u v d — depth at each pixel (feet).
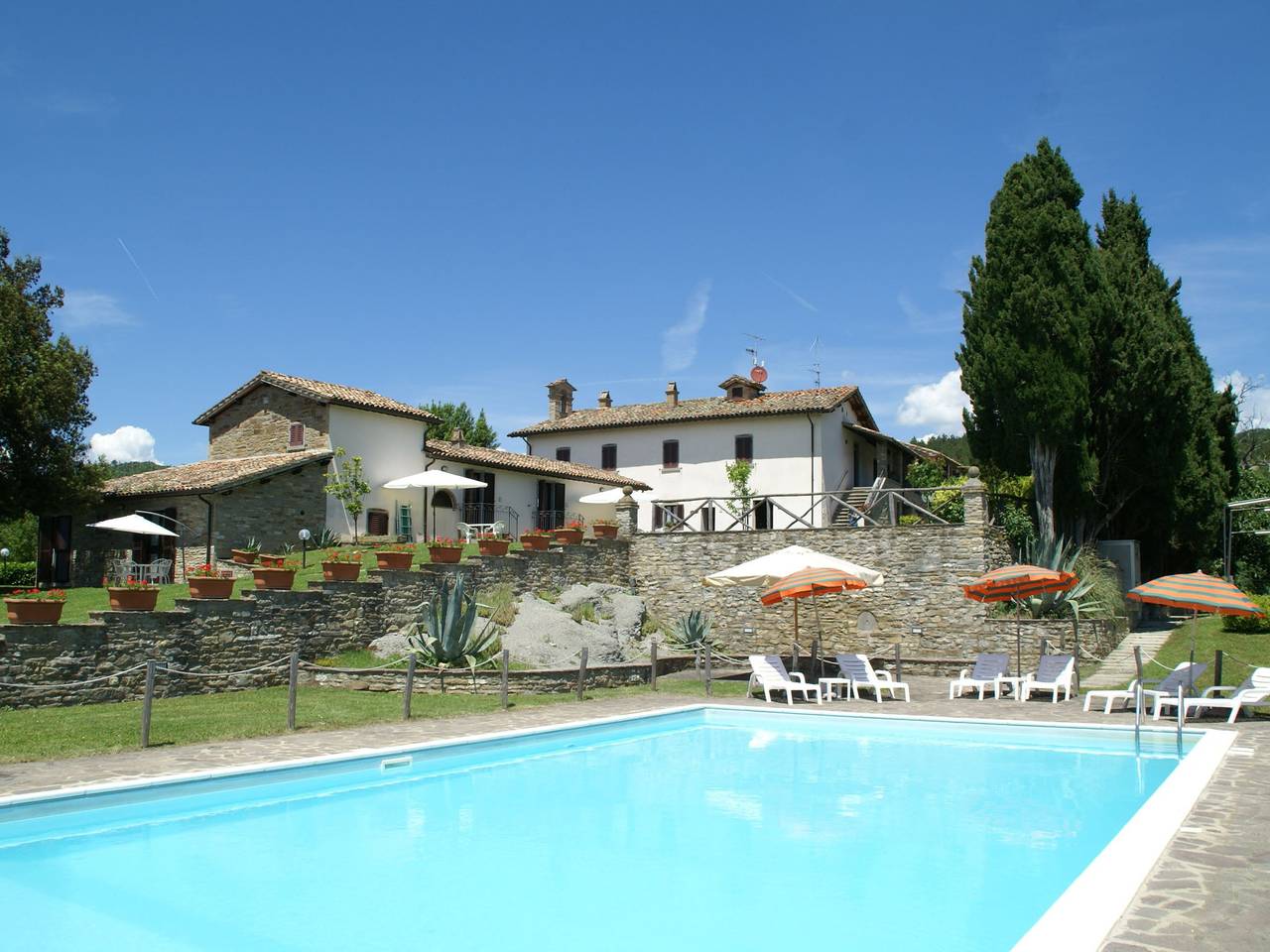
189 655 47.24
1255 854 19.53
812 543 73.67
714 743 40.47
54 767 29.14
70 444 85.87
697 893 19.83
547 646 58.90
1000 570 52.90
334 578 57.00
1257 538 87.45
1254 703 41.83
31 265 90.94
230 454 98.89
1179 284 90.48
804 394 124.36
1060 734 40.60
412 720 40.78
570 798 29.43
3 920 18.08
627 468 127.65
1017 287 72.79
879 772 33.86
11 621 42.22
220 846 23.65
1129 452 77.46
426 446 102.42
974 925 17.88
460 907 19.02
